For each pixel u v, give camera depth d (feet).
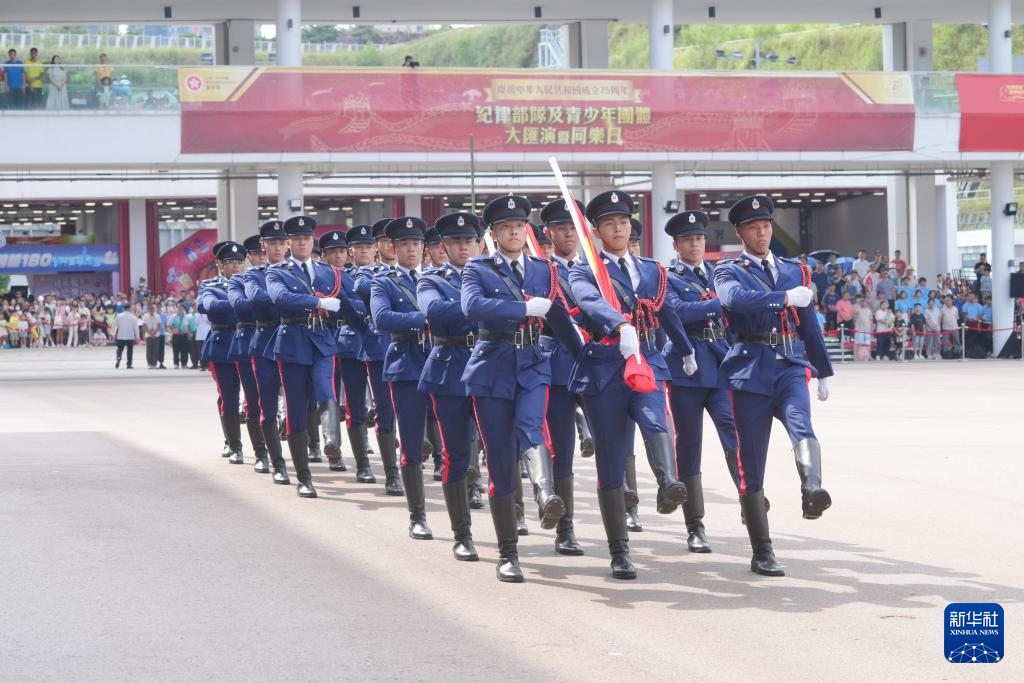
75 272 170.91
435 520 33.99
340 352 40.78
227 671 19.90
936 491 36.99
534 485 25.30
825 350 26.91
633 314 26.37
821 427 54.85
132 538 31.14
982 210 246.06
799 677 19.19
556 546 29.27
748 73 104.83
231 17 125.59
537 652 20.79
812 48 332.80
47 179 111.45
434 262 35.27
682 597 24.57
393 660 20.44
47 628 22.63
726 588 25.29
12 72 93.81
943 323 111.65
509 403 26.50
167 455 48.16
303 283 38.52
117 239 169.78
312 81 98.58
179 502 36.83
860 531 30.96
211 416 64.49
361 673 19.72
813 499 24.72
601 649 20.93
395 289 32.19
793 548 29.01
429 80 100.58
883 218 181.47
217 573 27.14
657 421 25.77
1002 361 108.47
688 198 171.01
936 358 112.16
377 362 38.27
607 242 27.12
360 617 23.30
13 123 93.81
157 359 113.60
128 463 45.70
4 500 37.04
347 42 397.80
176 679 19.49
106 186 164.25
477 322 27.17
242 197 118.11
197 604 24.38
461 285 27.45
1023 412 61.31
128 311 112.98
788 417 26.11
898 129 106.83
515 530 26.63
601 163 109.40
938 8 131.44
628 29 360.07
